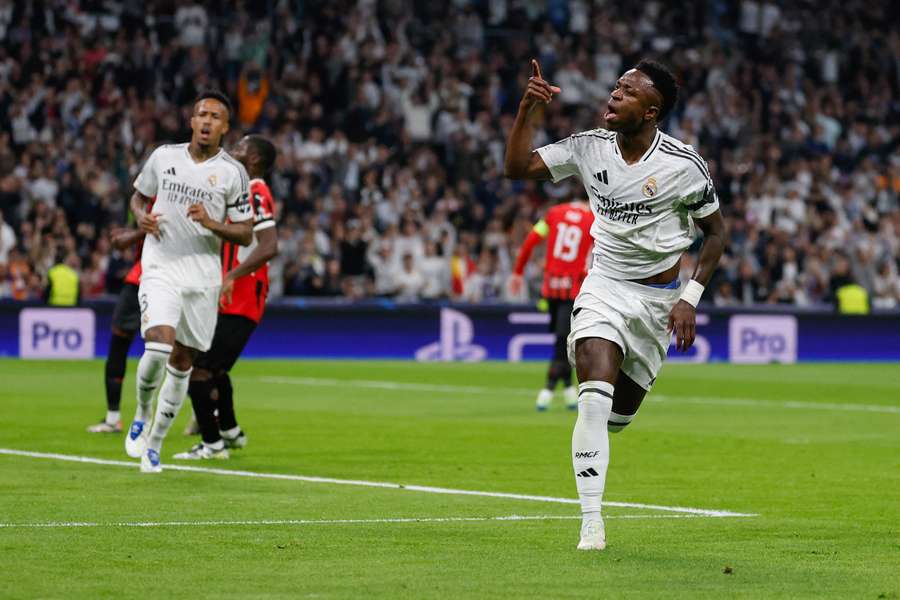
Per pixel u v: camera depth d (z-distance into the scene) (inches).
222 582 321.4
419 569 340.5
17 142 1482.5
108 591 309.9
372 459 585.3
